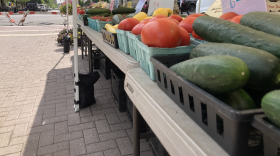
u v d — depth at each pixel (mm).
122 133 2820
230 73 663
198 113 770
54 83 4680
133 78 1340
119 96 3309
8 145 2588
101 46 2584
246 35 1057
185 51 1249
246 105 752
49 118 3197
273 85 783
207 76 719
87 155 2414
